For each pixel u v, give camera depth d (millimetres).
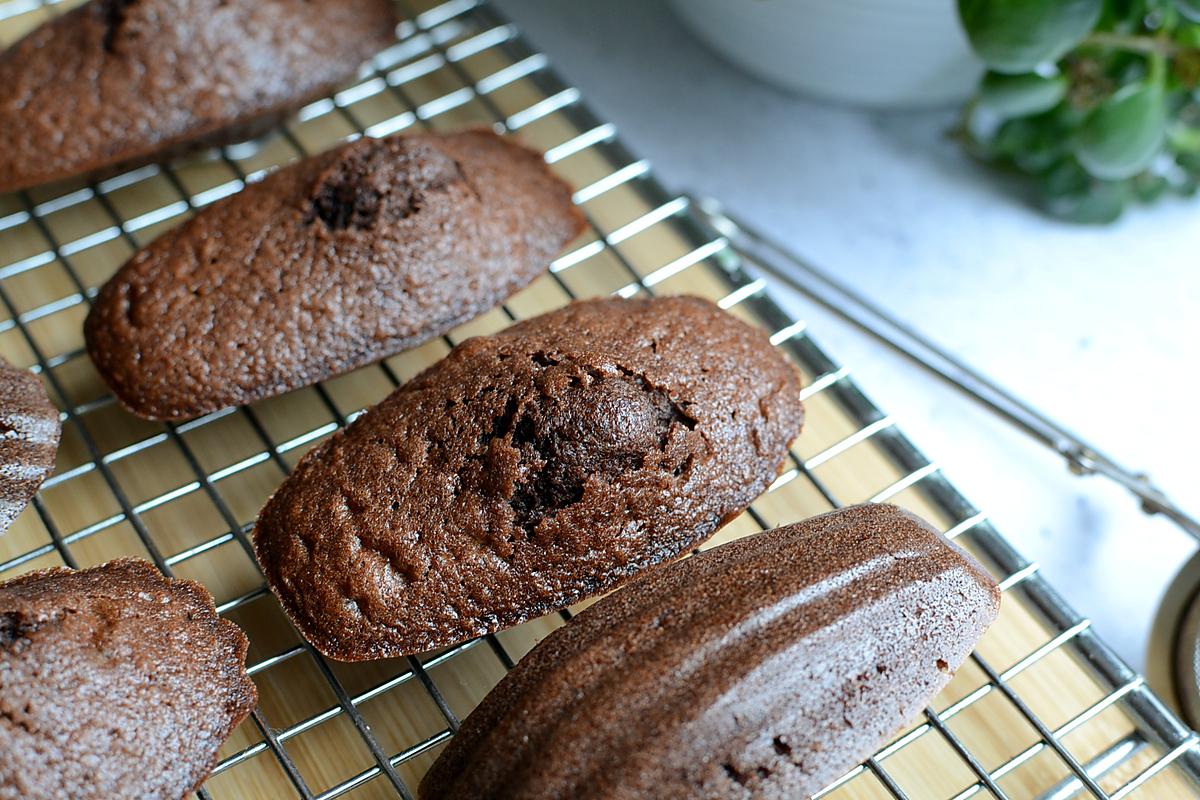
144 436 275
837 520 248
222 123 296
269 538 249
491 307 275
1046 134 315
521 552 244
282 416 278
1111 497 304
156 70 292
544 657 236
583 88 347
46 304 290
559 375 248
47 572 245
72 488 270
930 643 234
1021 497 304
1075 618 256
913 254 329
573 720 225
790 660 227
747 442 255
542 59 321
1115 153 287
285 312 266
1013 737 252
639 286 286
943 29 308
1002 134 319
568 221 287
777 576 236
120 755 227
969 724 253
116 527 266
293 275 268
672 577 241
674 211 302
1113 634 291
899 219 333
